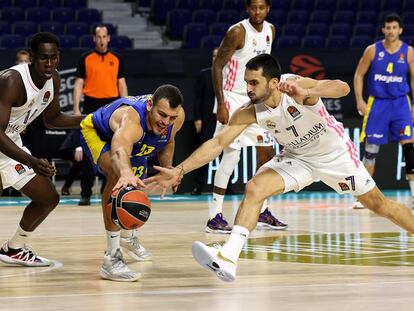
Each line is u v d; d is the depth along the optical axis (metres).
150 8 20.70
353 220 10.55
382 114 12.09
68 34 18.62
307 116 6.12
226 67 9.55
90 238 8.77
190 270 6.64
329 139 6.36
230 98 9.55
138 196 5.78
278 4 20.78
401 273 6.36
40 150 13.52
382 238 8.66
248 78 5.91
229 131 6.16
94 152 6.49
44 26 18.53
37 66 6.46
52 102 7.01
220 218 9.30
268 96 6.00
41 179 6.85
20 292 5.66
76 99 12.61
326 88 5.82
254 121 6.20
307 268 6.65
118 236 6.25
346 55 16.28
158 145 6.42
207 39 18.86
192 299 5.33
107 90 12.59
